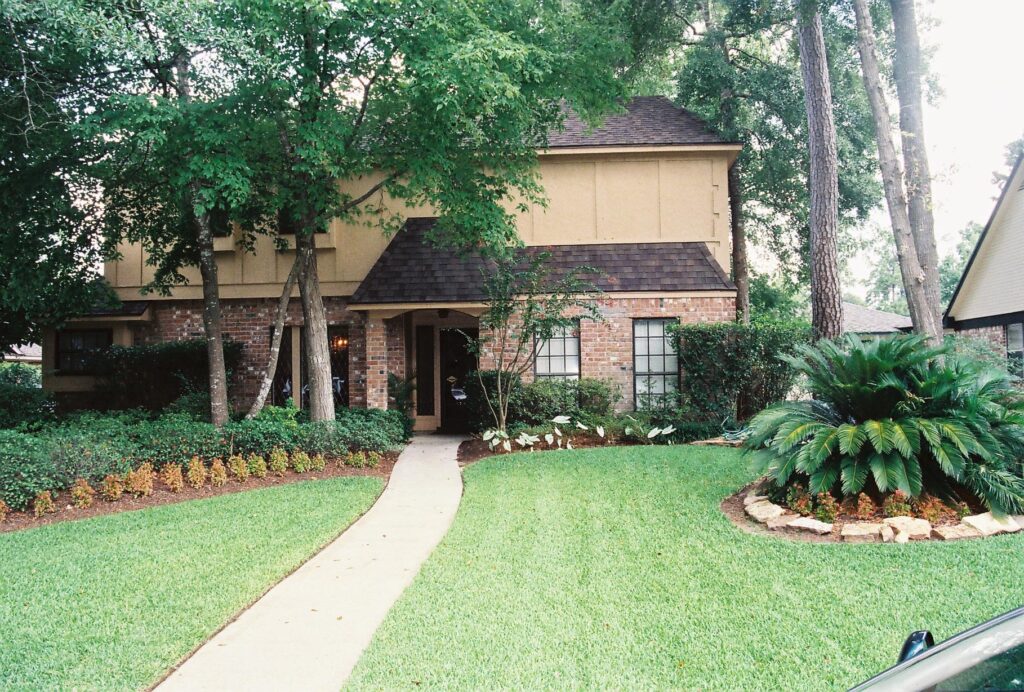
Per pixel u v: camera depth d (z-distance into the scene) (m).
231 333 14.94
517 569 5.16
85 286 11.69
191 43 8.20
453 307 13.07
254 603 4.64
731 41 19.19
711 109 17.94
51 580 5.02
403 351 14.38
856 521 5.96
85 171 10.51
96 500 7.75
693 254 13.87
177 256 12.78
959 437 5.98
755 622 4.02
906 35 12.20
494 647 3.81
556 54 10.17
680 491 7.56
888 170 10.52
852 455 6.14
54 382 14.89
